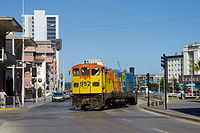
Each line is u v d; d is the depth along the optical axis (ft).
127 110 95.66
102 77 92.48
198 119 60.23
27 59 345.51
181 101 165.37
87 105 93.86
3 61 126.31
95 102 91.76
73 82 94.84
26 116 73.87
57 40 133.90
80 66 94.22
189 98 218.18
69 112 87.20
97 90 91.66
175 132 42.96
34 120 62.23
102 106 93.04
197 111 85.51
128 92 118.21
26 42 175.63
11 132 43.39
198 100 178.40
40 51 399.65
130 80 122.93
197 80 461.37
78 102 93.04
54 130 45.14
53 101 181.68
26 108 110.83
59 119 63.98
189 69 499.51
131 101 127.24
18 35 169.37
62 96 183.93
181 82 481.46
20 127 49.60
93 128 47.34
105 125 51.65
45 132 42.96
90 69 92.89
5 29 143.02
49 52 399.24
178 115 70.74
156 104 124.88
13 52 164.96
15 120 62.90
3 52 125.08
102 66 94.12
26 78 343.46
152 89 411.54
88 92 92.32
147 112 87.25
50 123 55.57
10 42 165.37
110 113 82.12
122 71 124.88
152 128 47.70
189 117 64.64
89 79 92.63
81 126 50.19
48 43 433.07
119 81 109.60
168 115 76.28
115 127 48.73
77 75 94.38
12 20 130.82
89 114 78.43
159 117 70.18
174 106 115.65
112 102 104.32
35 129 46.62
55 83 469.57
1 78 147.23
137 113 82.53
